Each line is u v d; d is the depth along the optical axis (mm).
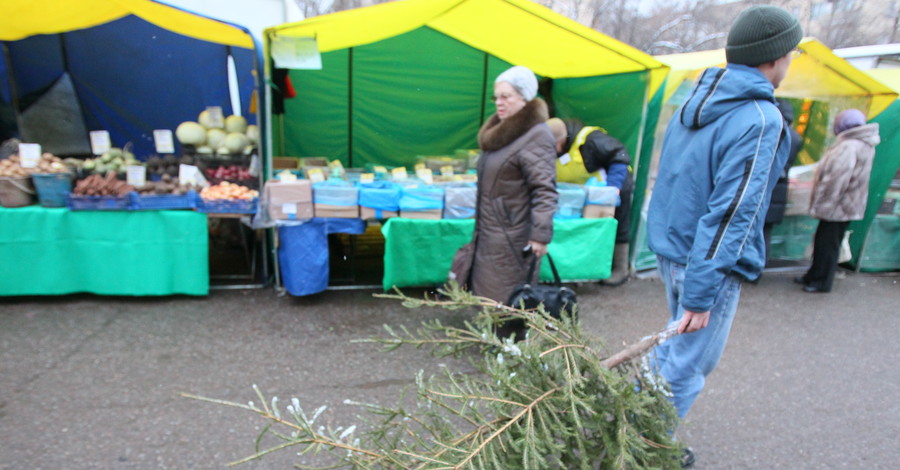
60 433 2373
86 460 2215
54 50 4785
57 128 4871
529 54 4898
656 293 4617
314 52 3721
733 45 1765
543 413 1428
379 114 5562
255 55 3787
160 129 5195
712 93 1785
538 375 1553
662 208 2014
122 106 5070
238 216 3861
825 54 4598
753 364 3418
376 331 3596
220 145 4332
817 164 5043
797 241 5699
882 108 5086
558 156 4914
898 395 3135
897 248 5633
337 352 3279
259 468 2221
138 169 3930
